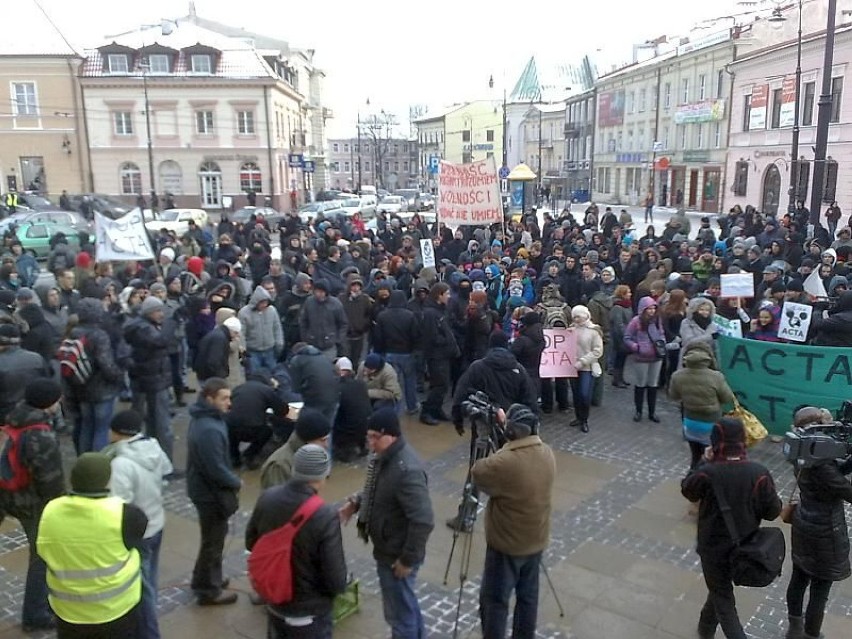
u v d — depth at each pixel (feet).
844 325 30.78
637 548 22.34
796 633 17.70
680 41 182.39
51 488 17.21
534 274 48.47
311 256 50.11
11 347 24.25
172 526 23.86
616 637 17.99
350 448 29.07
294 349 28.66
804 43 116.88
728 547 15.96
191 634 17.99
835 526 16.65
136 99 164.35
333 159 405.59
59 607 13.39
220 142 169.17
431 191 262.26
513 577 16.26
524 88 303.68
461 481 27.12
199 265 46.14
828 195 113.19
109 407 25.99
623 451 30.12
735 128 145.38
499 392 25.45
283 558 13.34
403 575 15.47
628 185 202.59
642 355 32.73
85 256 46.80
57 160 162.61
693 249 51.47
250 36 213.66
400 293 34.19
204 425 18.28
